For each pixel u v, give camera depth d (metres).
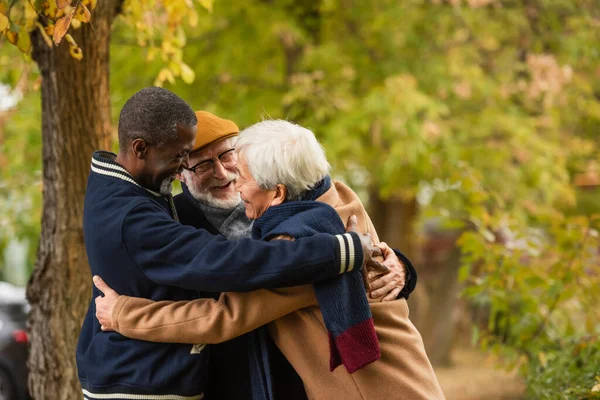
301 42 12.54
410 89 11.48
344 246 3.71
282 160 3.88
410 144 11.40
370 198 17.08
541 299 7.34
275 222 3.91
